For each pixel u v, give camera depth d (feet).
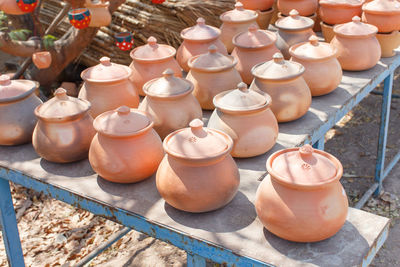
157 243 11.57
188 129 6.44
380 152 12.57
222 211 6.39
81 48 15.26
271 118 7.57
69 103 7.52
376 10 11.22
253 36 9.78
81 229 12.05
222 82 8.80
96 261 11.00
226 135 6.43
